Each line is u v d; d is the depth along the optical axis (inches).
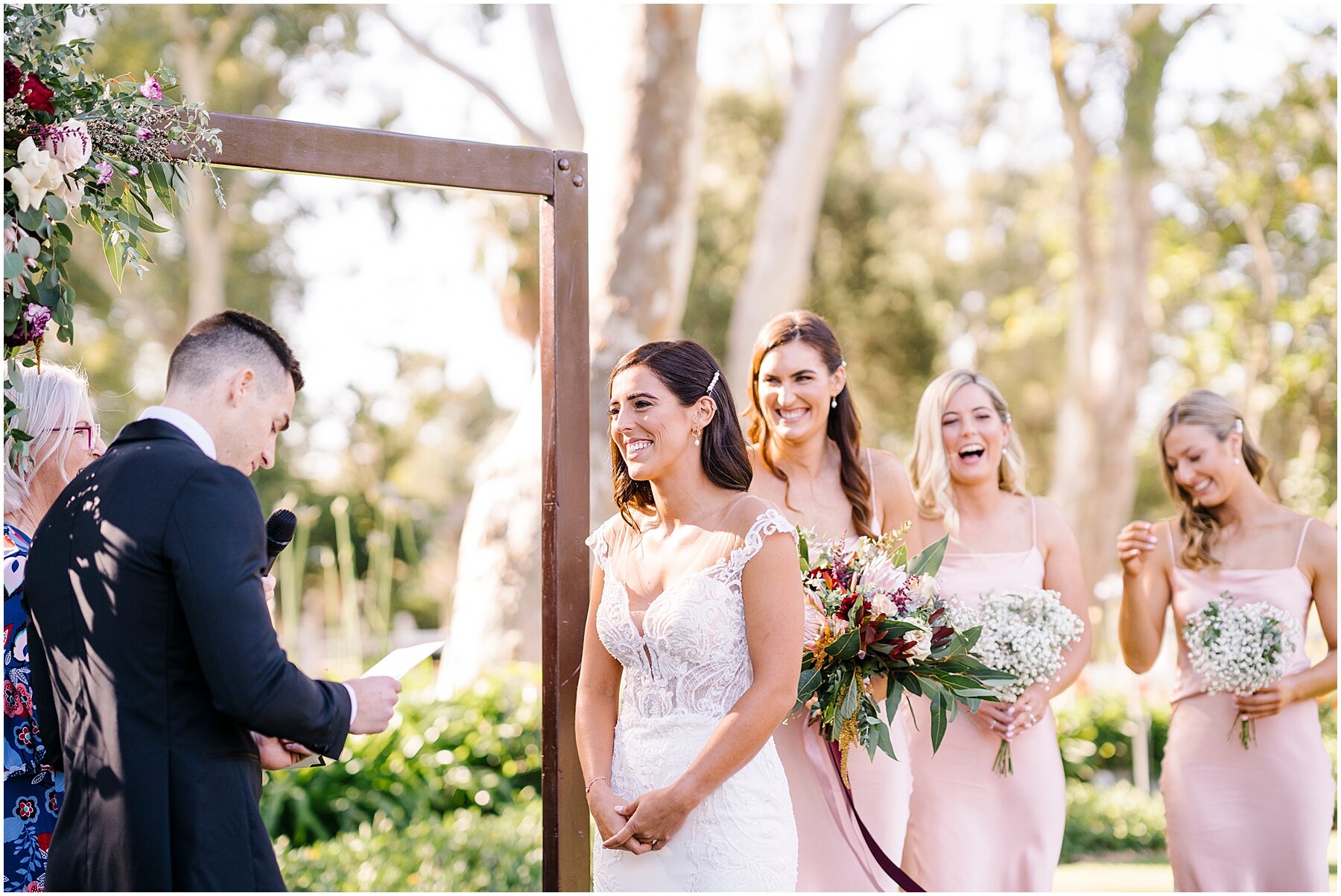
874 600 114.6
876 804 131.0
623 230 333.1
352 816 210.2
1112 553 638.5
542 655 117.9
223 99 559.2
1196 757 144.9
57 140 92.1
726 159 634.2
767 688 94.6
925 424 146.3
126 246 103.0
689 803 93.2
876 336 702.5
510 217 492.7
